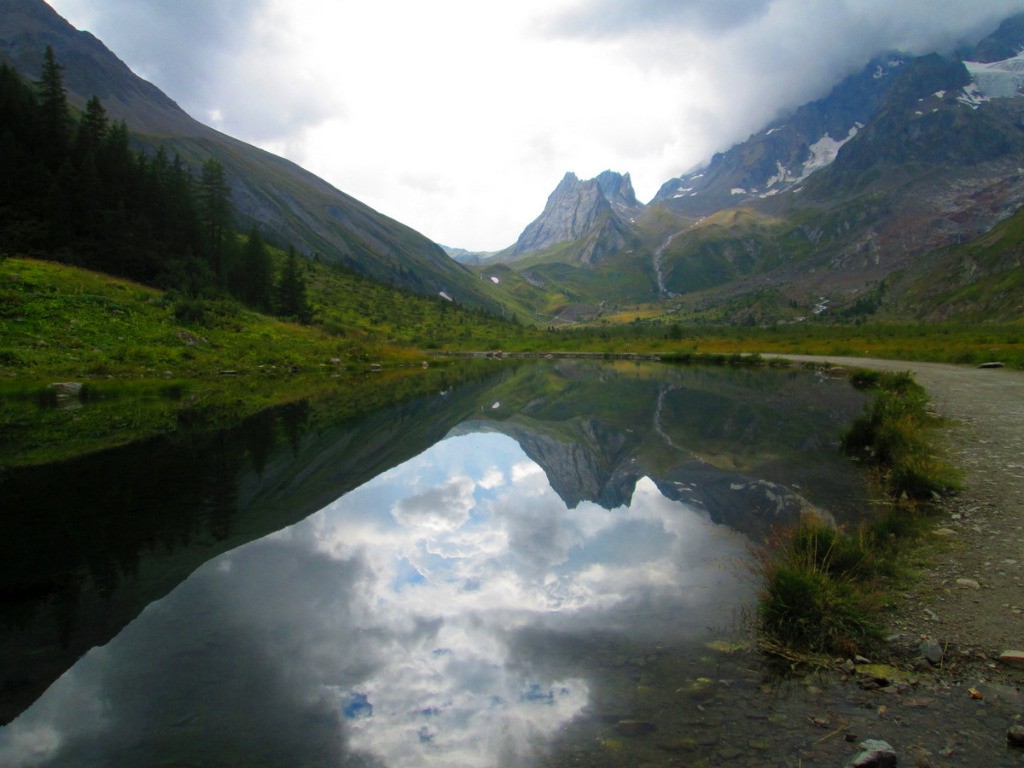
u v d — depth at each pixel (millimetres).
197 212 85438
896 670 5996
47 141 68000
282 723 5395
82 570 9258
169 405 28547
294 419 26891
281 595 8469
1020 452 14828
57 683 6047
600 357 106500
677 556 10047
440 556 10336
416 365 78062
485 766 4762
